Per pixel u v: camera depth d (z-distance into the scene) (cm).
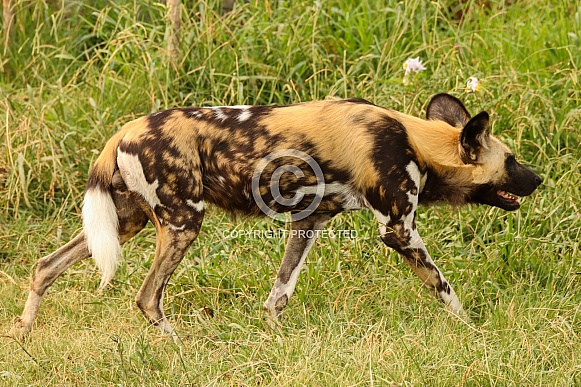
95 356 1002
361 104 1083
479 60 1572
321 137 1063
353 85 1495
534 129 1383
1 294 1193
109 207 1069
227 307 1171
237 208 1098
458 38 1594
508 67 1541
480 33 1691
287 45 1584
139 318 1133
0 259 1321
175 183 1048
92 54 1800
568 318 1091
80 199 1413
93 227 1055
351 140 1062
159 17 1738
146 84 1559
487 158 1116
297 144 1062
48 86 1645
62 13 1741
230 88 1475
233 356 992
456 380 918
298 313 1127
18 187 1412
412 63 1421
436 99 1172
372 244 1264
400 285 1179
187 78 1555
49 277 1090
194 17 1694
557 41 1625
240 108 1084
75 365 980
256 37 1597
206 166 1065
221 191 1080
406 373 915
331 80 1540
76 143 1466
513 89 1440
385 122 1067
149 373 945
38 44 1647
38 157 1415
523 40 1661
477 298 1169
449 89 1466
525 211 1309
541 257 1241
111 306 1172
